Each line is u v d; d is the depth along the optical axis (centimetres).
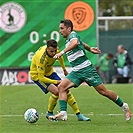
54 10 6525
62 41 6519
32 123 3070
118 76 6750
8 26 6550
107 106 4094
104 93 3033
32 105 4241
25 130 2795
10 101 4584
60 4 6512
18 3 6538
